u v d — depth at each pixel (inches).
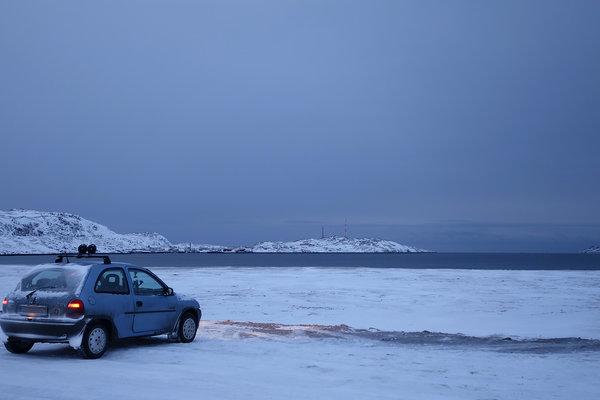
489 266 4913.9
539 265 5378.9
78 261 436.1
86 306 395.9
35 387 304.3
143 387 307.1
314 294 1155.9
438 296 1118.4
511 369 377.4
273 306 932.6
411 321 766.5
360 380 335.9
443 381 336.5
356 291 1233.4
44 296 400.2
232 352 438.6
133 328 434.0
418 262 6939.0
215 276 1893.5
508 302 1007.6
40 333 393.4
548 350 483.5
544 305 956.6
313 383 325.4
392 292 1213.7
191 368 367.9
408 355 434.3
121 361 394.3
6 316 406.9
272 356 421.4
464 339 550.6
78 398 279.7
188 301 496.1
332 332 588.7
